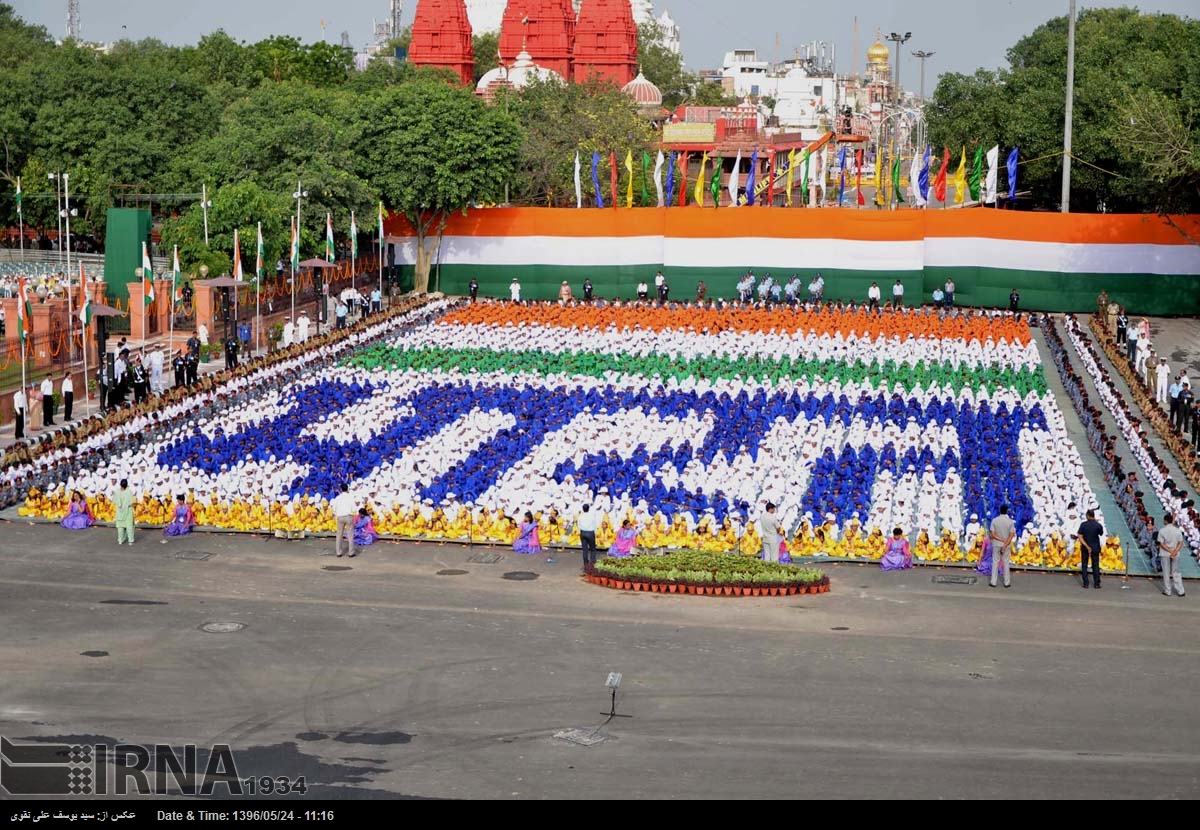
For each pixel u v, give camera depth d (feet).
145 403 218.38
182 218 336.90
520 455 196.65
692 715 110.83
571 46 609.01
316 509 170.09
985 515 168.76
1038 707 113.70
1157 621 139.33
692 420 211.82
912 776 98.27
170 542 166.81
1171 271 314.14
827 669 122.93
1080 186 372.79
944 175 329.31
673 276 337.31
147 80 418.10
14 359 235.61
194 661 122.93
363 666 122.21
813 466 192.54
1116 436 217.97
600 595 146.82
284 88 377.09
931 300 327.26
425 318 304.30
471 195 343.67
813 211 329.11
